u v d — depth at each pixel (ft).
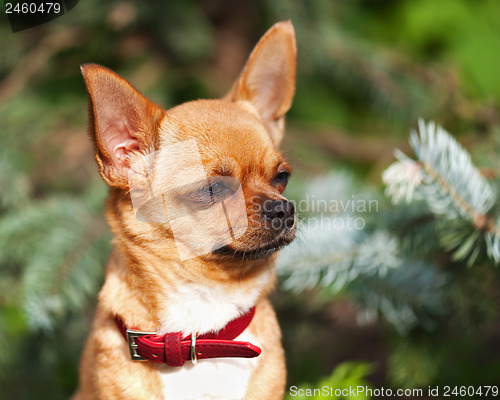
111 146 2.73
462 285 3.07
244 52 4.48
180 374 2.75
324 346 3.75
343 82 4.02
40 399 3.36
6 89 3.74
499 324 3.83
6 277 3.34
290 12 3.78
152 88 3.81
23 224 3.25
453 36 4.37
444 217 2.86
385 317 3.21
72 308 3.18
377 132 4.56
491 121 3.60
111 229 2.78
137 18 3.76
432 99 3.79
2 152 3.47
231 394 2.76
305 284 3.03
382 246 2.99
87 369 2.89
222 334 2.77
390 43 4.48
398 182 2.95
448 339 3.42
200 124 2.77
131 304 2.76
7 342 3.30
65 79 3.86
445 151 2.86
